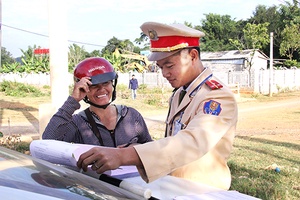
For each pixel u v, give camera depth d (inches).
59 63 303.6
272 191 223.3
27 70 1542.8
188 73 87.4
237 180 243.6
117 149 72.8
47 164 71.8
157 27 85.7
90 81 105.1
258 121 625.9
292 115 705.0
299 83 1441.9
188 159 74.8
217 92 83.3
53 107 303.6
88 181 67.5
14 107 824.9
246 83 1289.4
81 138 110.0
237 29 2790.4
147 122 615.8
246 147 380.2
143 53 1891.0
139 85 1363.2
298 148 382.9
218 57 1706.4
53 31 302.0
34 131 501.7
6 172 61.8
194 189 76.5
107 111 113.6
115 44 2605.8
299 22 2233.0
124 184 73.2
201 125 78.9
